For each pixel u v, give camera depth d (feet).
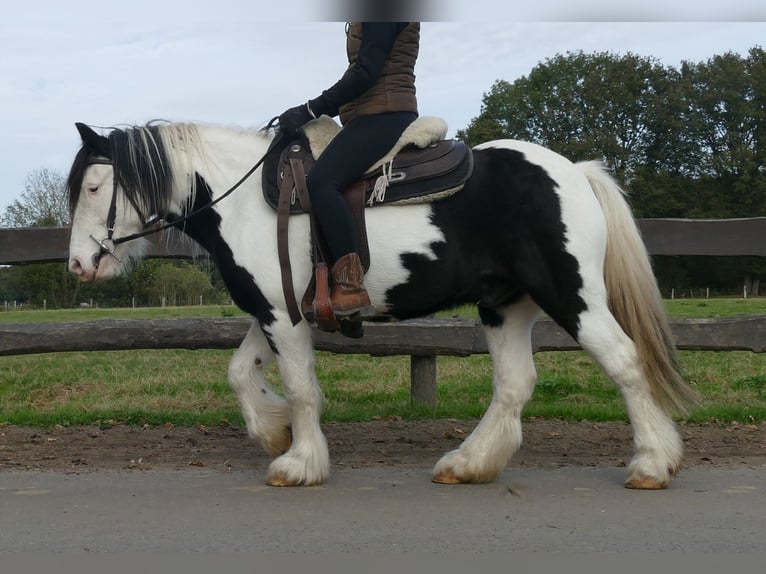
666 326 14.85
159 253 20.90
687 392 14.92
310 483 14.93
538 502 13.79
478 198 14.56
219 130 15.87
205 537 11.96
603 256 14.62
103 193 15.24
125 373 30.68
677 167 178.91
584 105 175.01
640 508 13.35
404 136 14.78
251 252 14.76
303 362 14.89
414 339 21.80
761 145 172.86
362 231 14.53
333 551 11.37
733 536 11.94
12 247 21.80
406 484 15.16
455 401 24.70
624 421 21.62
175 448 18.49
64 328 21.44
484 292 14.94
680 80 176.65
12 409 24.70
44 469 16.46
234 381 15.80
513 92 180.86
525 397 15.55
